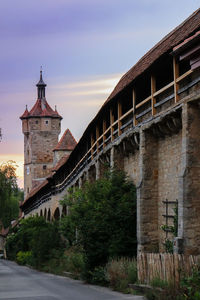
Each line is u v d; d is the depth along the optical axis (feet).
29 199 244.42
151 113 66.23
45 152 283.38
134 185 77.30
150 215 67.15
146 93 76.02
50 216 176.96
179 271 47.50
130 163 79.92
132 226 72.28
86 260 74.08
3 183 147.74
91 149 105.19
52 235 125.29
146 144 67.41
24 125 292.20
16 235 208.44
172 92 61.26
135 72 77.00
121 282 60.23
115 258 68.64
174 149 62.23
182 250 52.16
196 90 52.65
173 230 60.29
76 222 73.77
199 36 46.88
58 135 286.66
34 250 127.85
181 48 50.67
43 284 73.41
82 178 117.50
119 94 76.43
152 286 50.96
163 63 59.36
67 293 59.21
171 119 59.93
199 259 46.47
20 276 95.45
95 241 72.43
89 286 68.33
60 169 158.20
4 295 58.03
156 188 67.46
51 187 178.29
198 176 53.06
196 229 52.65
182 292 44.34
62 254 114.93
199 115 53.36
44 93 292.20
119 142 79.00
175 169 61.93
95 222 72.02
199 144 53.26
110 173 80.12
